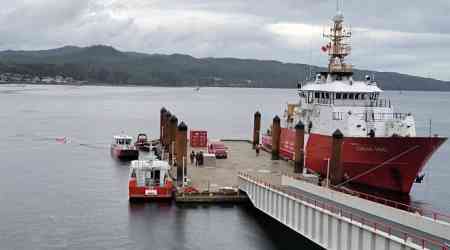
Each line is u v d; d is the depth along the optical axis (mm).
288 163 76438
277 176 61531
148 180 62875
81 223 54344
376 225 35781
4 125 159875
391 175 59156
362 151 60000
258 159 80812
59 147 114562
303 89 73938
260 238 49750
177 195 60875
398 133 62594
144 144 109250
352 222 37562
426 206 64812
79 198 65188
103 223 54312
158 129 159750
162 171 62844
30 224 53906
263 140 95500
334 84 69375
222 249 47094
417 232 36188
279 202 49906
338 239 39500
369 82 70875
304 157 67938
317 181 56969
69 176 80250
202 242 48844
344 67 73062
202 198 60719
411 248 32219
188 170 71938
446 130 167875
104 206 61000
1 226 53031
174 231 51719
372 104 68688
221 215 56656
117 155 98750
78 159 97875
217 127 176875
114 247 47531
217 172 70688
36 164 91000
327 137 64250
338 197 45500
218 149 81938
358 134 63844
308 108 73000
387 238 34031
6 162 92500
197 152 81750
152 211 58281
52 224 53969
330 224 40719
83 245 47938
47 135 136375
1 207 60312
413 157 56938
